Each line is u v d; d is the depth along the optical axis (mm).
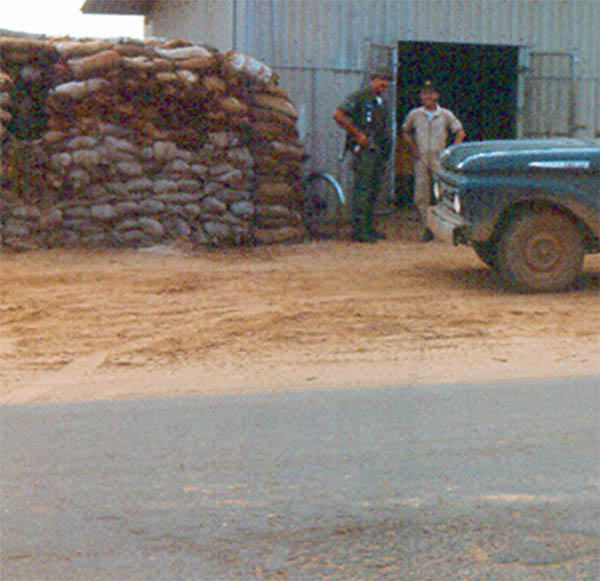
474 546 2979
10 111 11375
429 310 7711
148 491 3512
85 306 7977
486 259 9547
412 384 5328
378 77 12305
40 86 11406
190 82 11156
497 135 16859
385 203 14922
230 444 4109
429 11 14953
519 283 8406
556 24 15555
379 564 2855
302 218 12492
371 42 14734
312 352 6355
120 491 3514
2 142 11156
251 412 4699
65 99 10945
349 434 4246
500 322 7266
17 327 7242
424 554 2922
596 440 4086
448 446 4027
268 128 11688
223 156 11484
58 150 11047
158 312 7727
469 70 17938
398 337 6801
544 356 6121
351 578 2766
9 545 3033
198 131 11414
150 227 11164
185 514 3271
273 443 4117
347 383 5410
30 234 11055
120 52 10992
